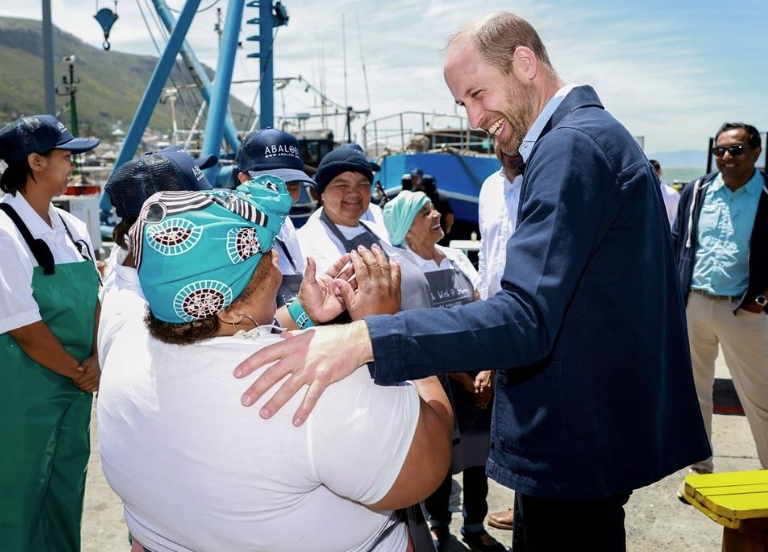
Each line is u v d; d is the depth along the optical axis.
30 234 2.20
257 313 1.10
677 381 1.57
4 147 2.20
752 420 3.32
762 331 3.22
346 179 2.76
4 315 2.08
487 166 11.98
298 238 2.72
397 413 1.06
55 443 2.24
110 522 3.12
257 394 1.00
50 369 2.20
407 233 2.81
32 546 2.21
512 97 1.49
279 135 2.75
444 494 2.87
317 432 1.00
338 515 1.10
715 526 3.06
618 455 1.44
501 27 1.47
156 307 1.03
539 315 1.21
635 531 3.03
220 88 8.85
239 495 1.01
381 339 1.08
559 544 1.55
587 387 1.42
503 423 1.55
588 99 1.47
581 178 1.30
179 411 1.02
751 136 3.17
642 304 1.42
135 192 1.74
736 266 3.23
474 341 1.15
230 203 1.04
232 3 8.95
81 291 2.31
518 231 1.30
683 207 3.56
